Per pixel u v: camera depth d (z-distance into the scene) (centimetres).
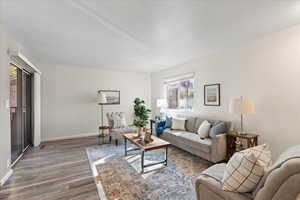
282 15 197
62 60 412
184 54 364
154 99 593
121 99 553
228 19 206
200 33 250
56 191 193
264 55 263
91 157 307
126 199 177
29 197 181
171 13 191
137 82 584
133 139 295
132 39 271
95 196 183
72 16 196
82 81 489
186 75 436
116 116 468
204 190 134
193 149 306
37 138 386
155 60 415
